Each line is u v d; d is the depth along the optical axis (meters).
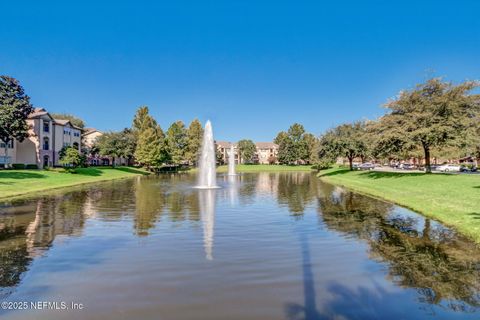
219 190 29.38
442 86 34.31
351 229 12.39
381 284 7.06
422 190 23.52
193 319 5.59
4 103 41.53
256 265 8.26
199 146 97.31
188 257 8.92
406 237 11.05
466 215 13.60
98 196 24.19
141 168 78.81
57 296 6.48
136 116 95.81
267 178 52.19
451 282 7.15
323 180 44.66
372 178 37.56
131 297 6.42
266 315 5.71
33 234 11.72
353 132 55.66
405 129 33.78
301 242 10.52
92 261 8.63
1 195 23.84
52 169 48.47
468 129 32.22
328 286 6.96
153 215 15.65
